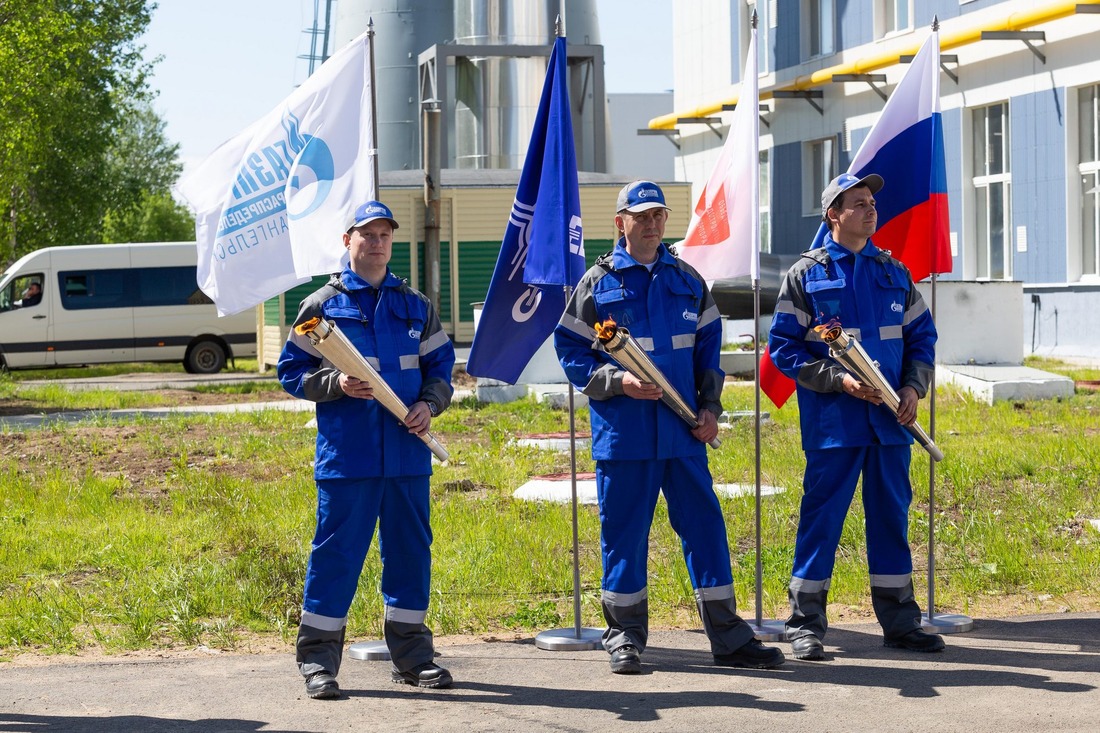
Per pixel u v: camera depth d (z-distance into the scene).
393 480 5.95
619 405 6.22
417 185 27.27
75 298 29.86
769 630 6.81
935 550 8.95
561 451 13.89
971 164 27.97
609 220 27.09
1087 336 24.67
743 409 17.09
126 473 12.90
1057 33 25.00
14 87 39.16
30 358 29.61
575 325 6.38
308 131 8.45
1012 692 5.66
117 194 53.59
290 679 6.13
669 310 6.29
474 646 6.82
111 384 27.06
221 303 8.66
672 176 65.75
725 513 10.04
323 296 6.01
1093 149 24.64
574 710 5.52
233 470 13.02
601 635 6.85
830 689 5.78
